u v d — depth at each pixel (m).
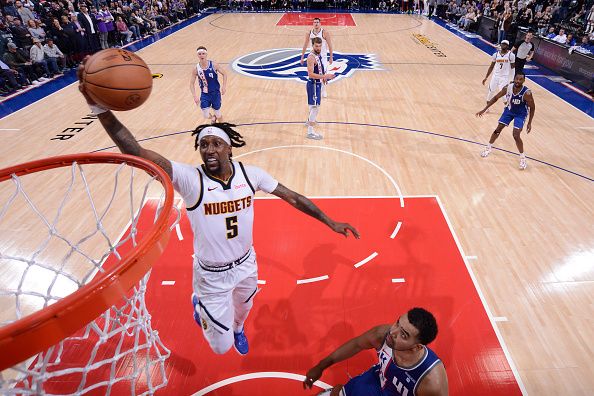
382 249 4.64
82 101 9.44
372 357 3.47
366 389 2.50
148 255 1.70
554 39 12.68
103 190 5.73
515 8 15.16
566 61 11.05
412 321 2.06
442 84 10.43
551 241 4.78
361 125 7.96
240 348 3.29
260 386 3.23
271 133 7.59
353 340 2.50
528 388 3.19
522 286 4.14
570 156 6.75
